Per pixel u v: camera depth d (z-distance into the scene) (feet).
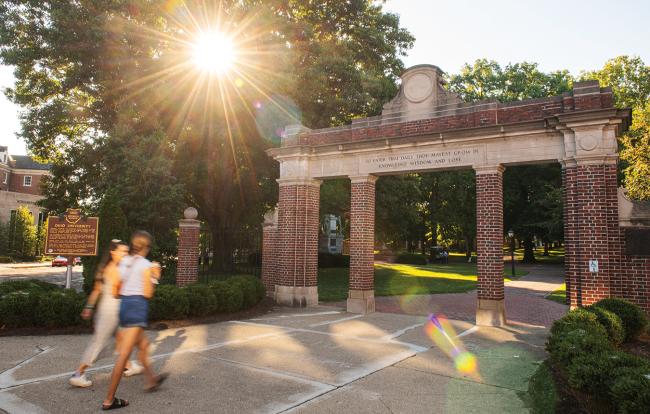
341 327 36.58
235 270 59.21
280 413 16.92
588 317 24.93
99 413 16.33
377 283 79.05
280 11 69.46
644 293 32.78
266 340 30.63
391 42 79.20
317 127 70.03
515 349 29.37
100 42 55.57
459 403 18.65
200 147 64.44
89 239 39.78
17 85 67.97
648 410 12.62
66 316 31.45
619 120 33.86
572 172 35.91
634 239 33.37
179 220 50.93
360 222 47.29
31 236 158.81
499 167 40.32
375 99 74.38
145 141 53.57
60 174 66.39
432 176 153.58
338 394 19.43
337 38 76.69
